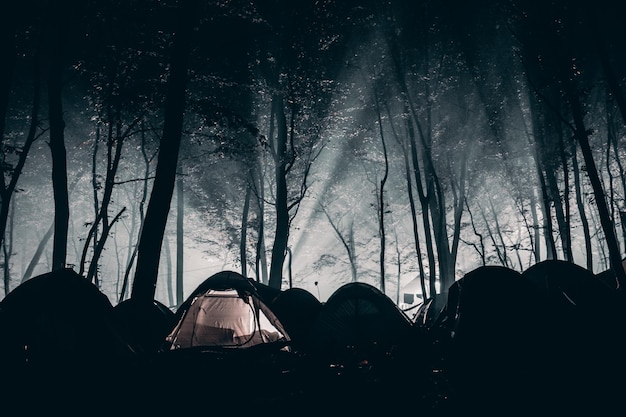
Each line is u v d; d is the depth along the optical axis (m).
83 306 10.88
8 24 12.73
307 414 8.26
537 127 31.36
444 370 10.07
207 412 8.30
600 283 15.15
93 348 10.34
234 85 29.05
